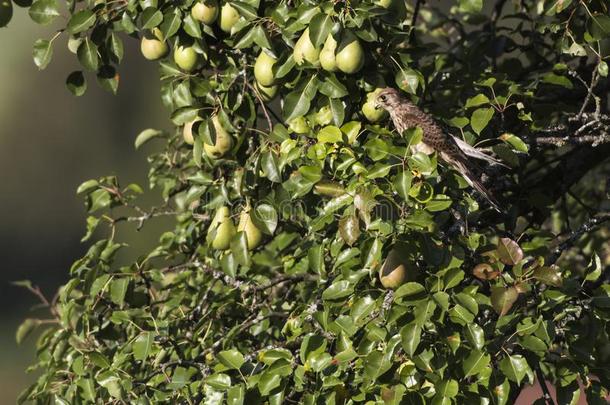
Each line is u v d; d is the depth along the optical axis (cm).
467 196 1112
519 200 1319
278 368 1017
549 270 991
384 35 1114
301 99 1090
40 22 1130
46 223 5097
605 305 1042
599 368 1046
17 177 5084
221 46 1168
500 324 980
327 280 1119
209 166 1262
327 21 1038
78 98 5150
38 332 4475
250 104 1151
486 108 1162
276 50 1122
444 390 961
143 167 5181
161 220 4019
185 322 1243
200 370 1131
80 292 1359
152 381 1127
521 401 2806
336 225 1133
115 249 1255
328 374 1020
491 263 997
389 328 995
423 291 959
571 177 1392
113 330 1232
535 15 1549
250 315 1241
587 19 1156
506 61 1394
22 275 5025
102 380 1091
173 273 1445
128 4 1113
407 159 1009
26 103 5100
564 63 1338
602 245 1521
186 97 1133
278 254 1377
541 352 988
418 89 1170
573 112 1286
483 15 1504
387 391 977
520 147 1137
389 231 970
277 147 1119
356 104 1165
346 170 1049
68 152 5150
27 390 1268
